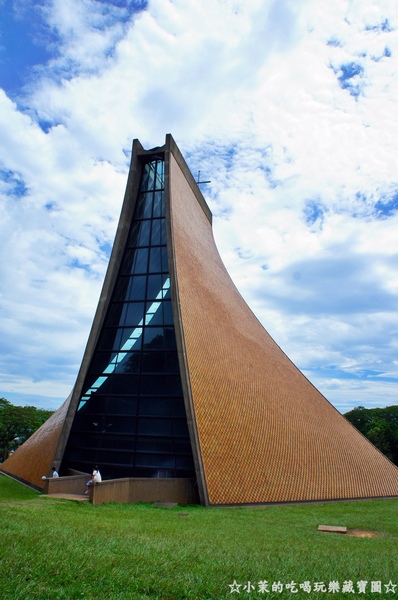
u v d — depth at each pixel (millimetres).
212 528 11938
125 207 23188
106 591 5773
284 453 19250
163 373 20391
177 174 25812
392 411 63656
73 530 8922
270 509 16344
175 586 6113
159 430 19625
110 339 21672
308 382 26953
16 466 25406
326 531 12594
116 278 22609
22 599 5281
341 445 21859
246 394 20641
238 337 24203
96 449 20062
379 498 19891
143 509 14789
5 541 7410
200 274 24672
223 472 17344
